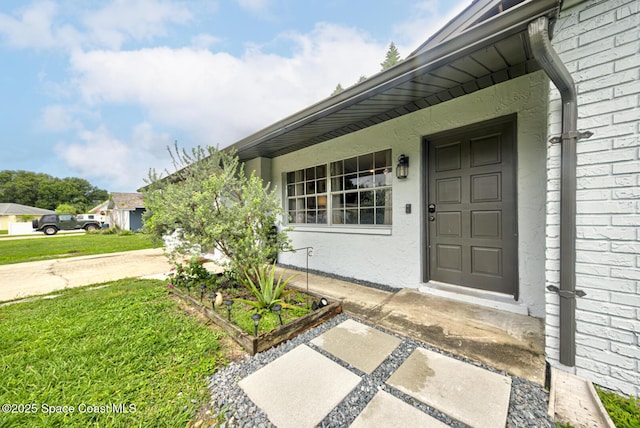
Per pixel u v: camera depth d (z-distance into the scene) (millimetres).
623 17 1536
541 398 1574
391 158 3824
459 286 3234
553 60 1562
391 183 3818
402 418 1468
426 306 2887
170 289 3789
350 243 4273
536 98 2553
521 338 2189
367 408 1545
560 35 1718
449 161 3293
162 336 2391
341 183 4516
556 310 1783
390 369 1893
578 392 1593
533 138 2590
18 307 3342
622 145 1552
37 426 1444
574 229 1694
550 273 1804
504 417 1438
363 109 3072
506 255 2887
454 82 2584
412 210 3488
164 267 6188
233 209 3141
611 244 1595
